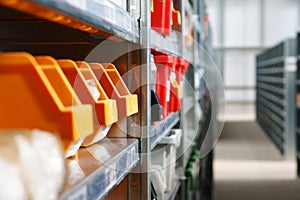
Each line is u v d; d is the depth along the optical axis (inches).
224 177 267.6
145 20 60.3
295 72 306.5
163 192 81.5
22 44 59.2
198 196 158.4
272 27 556.1
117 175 45.2
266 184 248.5
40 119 32.3
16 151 26.9
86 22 35.4
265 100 462.6
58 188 30.9
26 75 32.2
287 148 320.2
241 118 570.9
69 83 39.0
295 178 262.8
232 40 562.9
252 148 374.0
